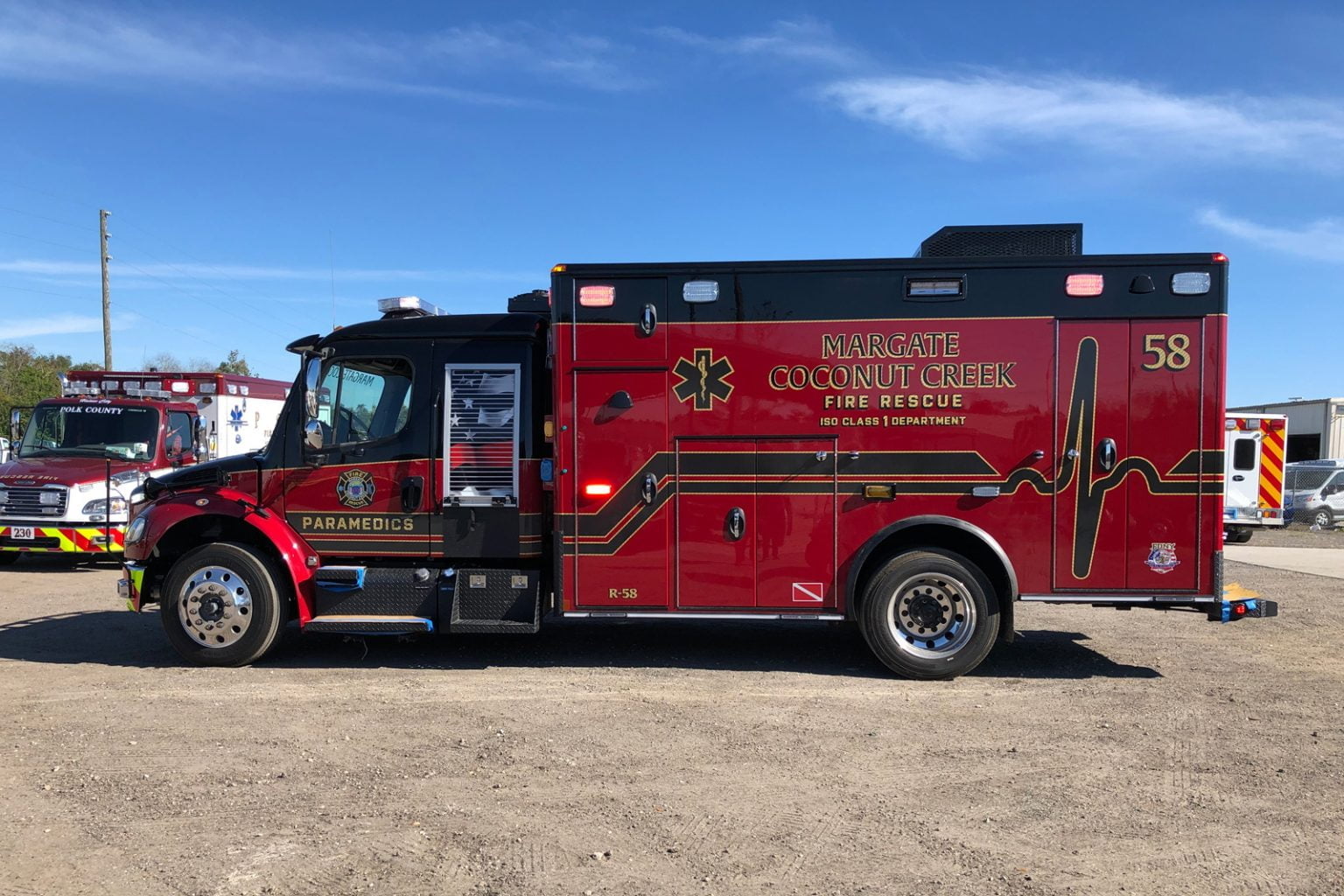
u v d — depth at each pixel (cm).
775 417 654
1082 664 716
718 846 384
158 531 680
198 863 367
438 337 699
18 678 652
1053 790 449
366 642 777
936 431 645
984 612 646
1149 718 570
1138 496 634
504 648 759
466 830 399
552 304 662
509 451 691
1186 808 429
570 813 418
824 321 650
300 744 512
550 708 584
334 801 431
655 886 350
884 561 662
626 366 659
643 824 406
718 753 500
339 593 688
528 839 390
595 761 487
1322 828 407
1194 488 631
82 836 392
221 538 714
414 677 661
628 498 662
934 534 662
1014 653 756
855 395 649
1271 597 1074
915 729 544
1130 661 729
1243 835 399
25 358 5106
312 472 702
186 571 680
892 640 653
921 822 411
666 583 664
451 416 693
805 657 732
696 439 658
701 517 660
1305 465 2456
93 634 807
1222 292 626
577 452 664
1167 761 491
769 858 373
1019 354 639
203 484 715
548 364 700
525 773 470
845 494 652
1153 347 631
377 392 703
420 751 502
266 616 680
